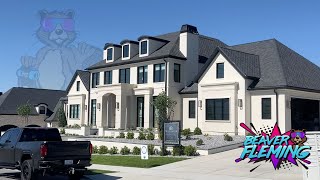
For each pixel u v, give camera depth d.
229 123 29.67
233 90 29.56
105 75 41.78
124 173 16.28
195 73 36.47
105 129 37.00
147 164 18.48
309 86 29.27
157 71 35.88
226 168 16.56
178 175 15.31
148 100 35.72
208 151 20.86
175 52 35.72
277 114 27.61
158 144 23.25
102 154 24.12
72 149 13.76
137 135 30.81
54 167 13.32
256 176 14.47
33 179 13.68
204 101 31.77
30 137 15.16
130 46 38.84
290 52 33.47
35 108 56.59
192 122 33.94
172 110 32.81
